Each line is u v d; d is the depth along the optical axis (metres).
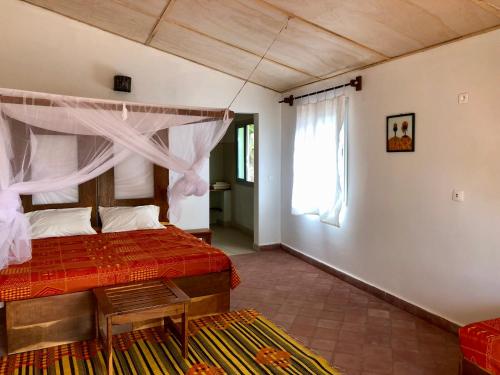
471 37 3.02
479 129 2.98
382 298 3.95
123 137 3.40
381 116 3.92
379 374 2.60
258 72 5.02
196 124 3.88
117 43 4.72
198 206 5.36
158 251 3.49
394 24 3.11
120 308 2.54
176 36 4.34
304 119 5.05
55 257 3.26
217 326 3.24
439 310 3.36
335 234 4.69
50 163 3.46
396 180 3.76
